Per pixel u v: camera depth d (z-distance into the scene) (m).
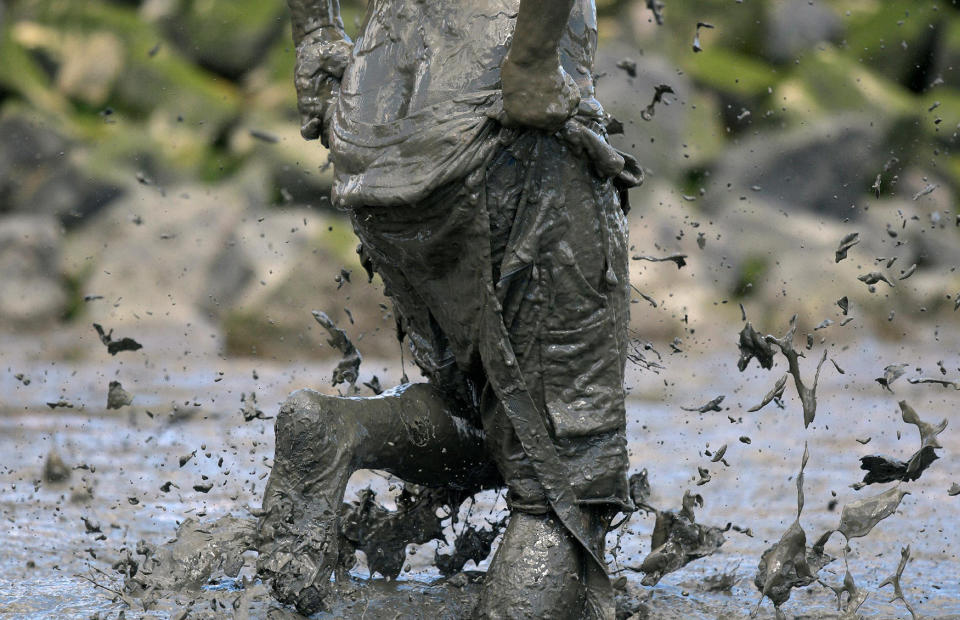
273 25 97.25
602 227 11.29
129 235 74.56
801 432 33.50
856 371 54.69
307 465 11.29
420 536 13.48
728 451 29.23
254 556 14.77
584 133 10.92
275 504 11.34
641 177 11.84
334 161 11.83
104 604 12.58
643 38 96.81
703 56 100.94
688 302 73.31
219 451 26.88
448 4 11.33
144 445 27.81
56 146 84.25
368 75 11.73
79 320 70.38
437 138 10.85
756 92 97.56
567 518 11.37
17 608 12.42
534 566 11.27
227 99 93.50
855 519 11.98
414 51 11.39
